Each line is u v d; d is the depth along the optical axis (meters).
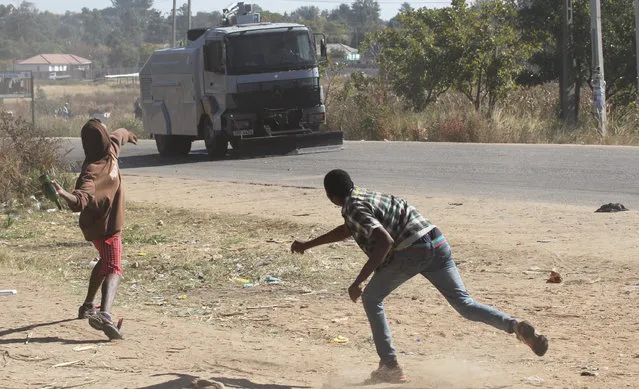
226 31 26.17
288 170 22.92
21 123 21.30
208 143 27.69
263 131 26.80
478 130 29.28
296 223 14.84
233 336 8.50
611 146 24.58
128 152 33.28
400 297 9.80
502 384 6.56
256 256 12.55
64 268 12.42
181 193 19.61
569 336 7.95
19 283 11.17
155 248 13.70
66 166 21.02
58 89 114.81
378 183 19.33
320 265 11.75
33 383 6.82
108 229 8.49
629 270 10.26
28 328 8.73
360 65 63.88
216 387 6.50
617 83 33.81
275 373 7.11
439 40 34.28
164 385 6.69
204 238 14.36
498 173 19.92
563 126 29.84
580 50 32.72
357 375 6.98
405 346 7.95
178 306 10.03
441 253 6.63
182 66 28.41
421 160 23.47
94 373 7.12
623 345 7.57
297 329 8.77
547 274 10.41
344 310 9.44
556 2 33.88
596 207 14.69
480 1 34.56
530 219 13.88
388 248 6.34
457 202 15.97
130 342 8.17
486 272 10.75
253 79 26.14
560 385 6.45
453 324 8.62
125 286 11.20
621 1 33.34
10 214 17.83
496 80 33.56
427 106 36.16
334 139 27.41
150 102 30.67
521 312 8.88
